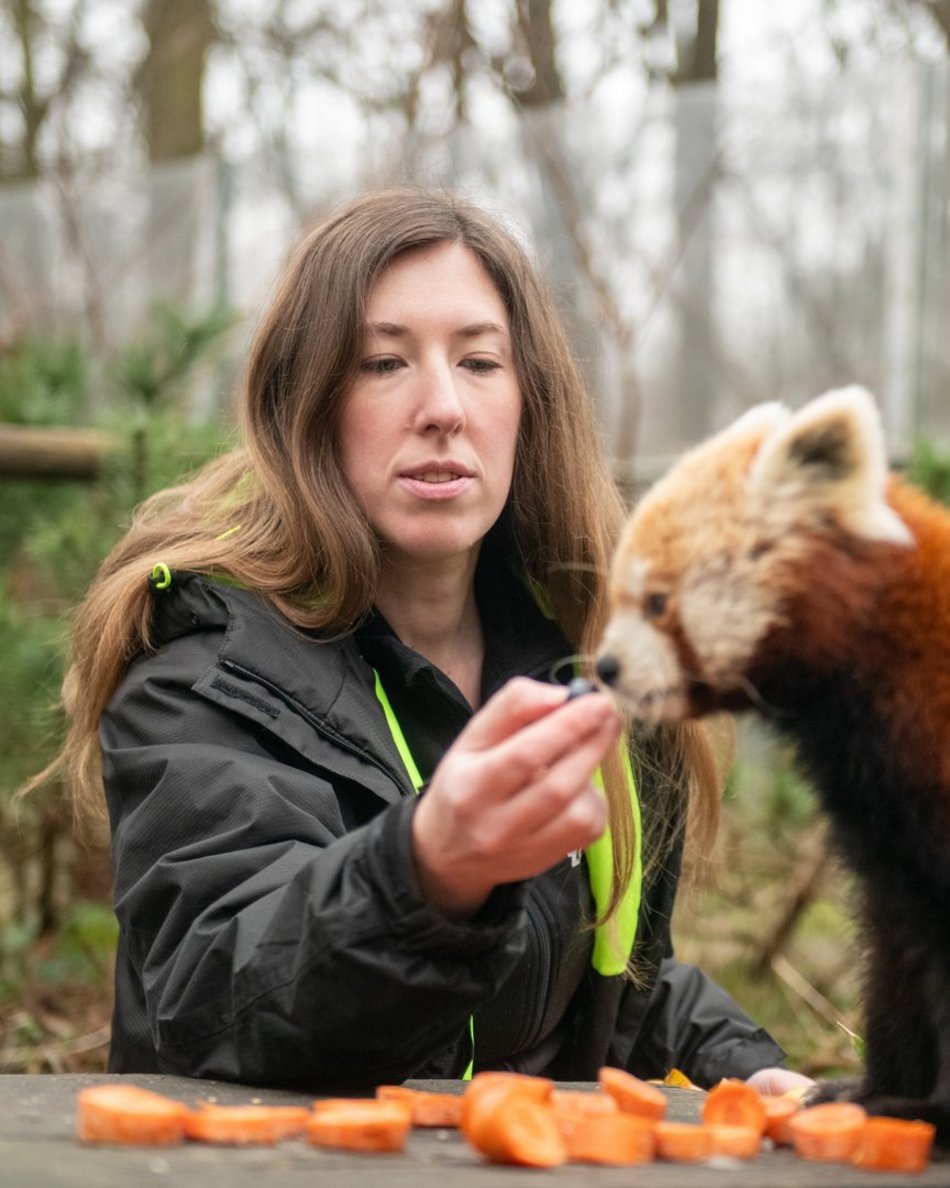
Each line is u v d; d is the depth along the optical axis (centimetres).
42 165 1044
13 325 644
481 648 266
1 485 488
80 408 536
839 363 612
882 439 173
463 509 237
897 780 171
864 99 607
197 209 784
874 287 605
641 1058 271
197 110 993
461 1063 232
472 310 237
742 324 632
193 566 232
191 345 511
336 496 234
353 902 169
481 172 666
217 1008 187
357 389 235
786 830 485
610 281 638
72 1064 377
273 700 220
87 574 416
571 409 259
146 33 1038
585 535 259
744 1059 262
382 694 240
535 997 240
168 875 199
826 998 431
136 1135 150
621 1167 148
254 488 253
